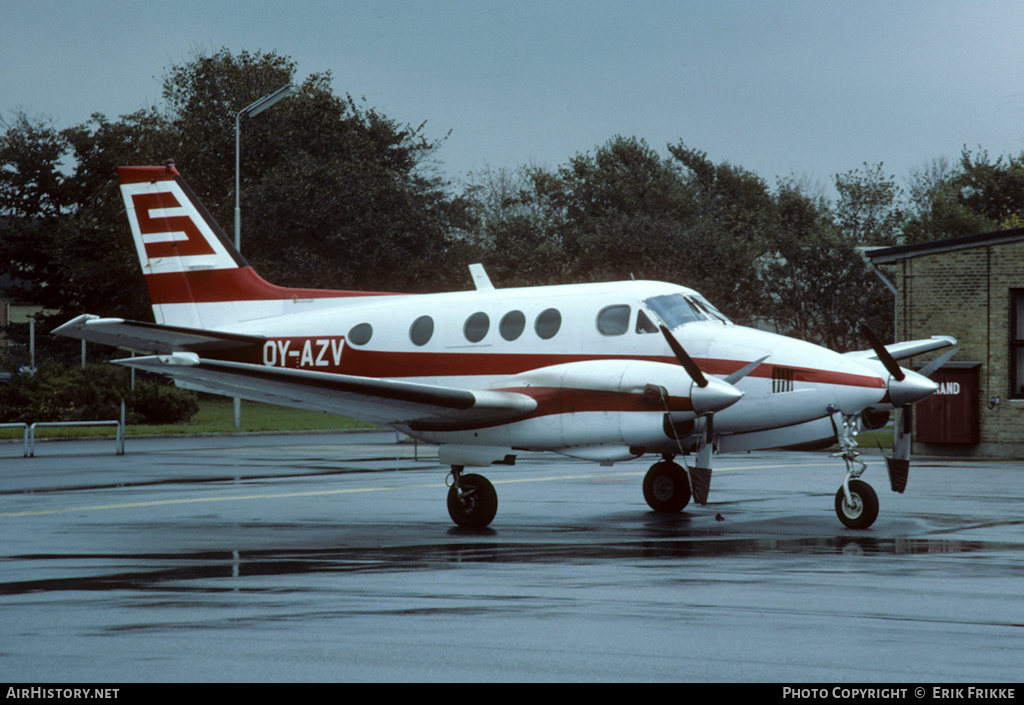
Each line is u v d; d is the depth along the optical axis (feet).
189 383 104.22
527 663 42.32
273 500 109.91
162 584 60.34
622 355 94.84
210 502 107.96
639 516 95.04
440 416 92.02
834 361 89.92
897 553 70.64
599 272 312.50
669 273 300.40
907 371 88.79
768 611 51.47
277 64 446.60
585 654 43.52
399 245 381.40
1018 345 165.27
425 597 55.77
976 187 498.69
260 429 256.32
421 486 125.29
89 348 448.65
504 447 92.12
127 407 263.49
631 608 52.44
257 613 51.80
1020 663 41.63
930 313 169.58
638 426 86.89
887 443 201.26
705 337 93.56
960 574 61.87
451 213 412.16
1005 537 78.64
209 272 121.90
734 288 303.48
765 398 90.94
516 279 325.21
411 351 104.47
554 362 97.04
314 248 386.93
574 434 89.30
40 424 174.70
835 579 60.39
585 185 453.99
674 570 64.03
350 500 109.91
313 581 61.11
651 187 450.71
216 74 427.33
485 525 89.61
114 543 78.79
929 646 44.32
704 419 88.43
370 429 261.85
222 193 424.46
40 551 74.43
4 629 48.52
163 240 123.54
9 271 473.26
